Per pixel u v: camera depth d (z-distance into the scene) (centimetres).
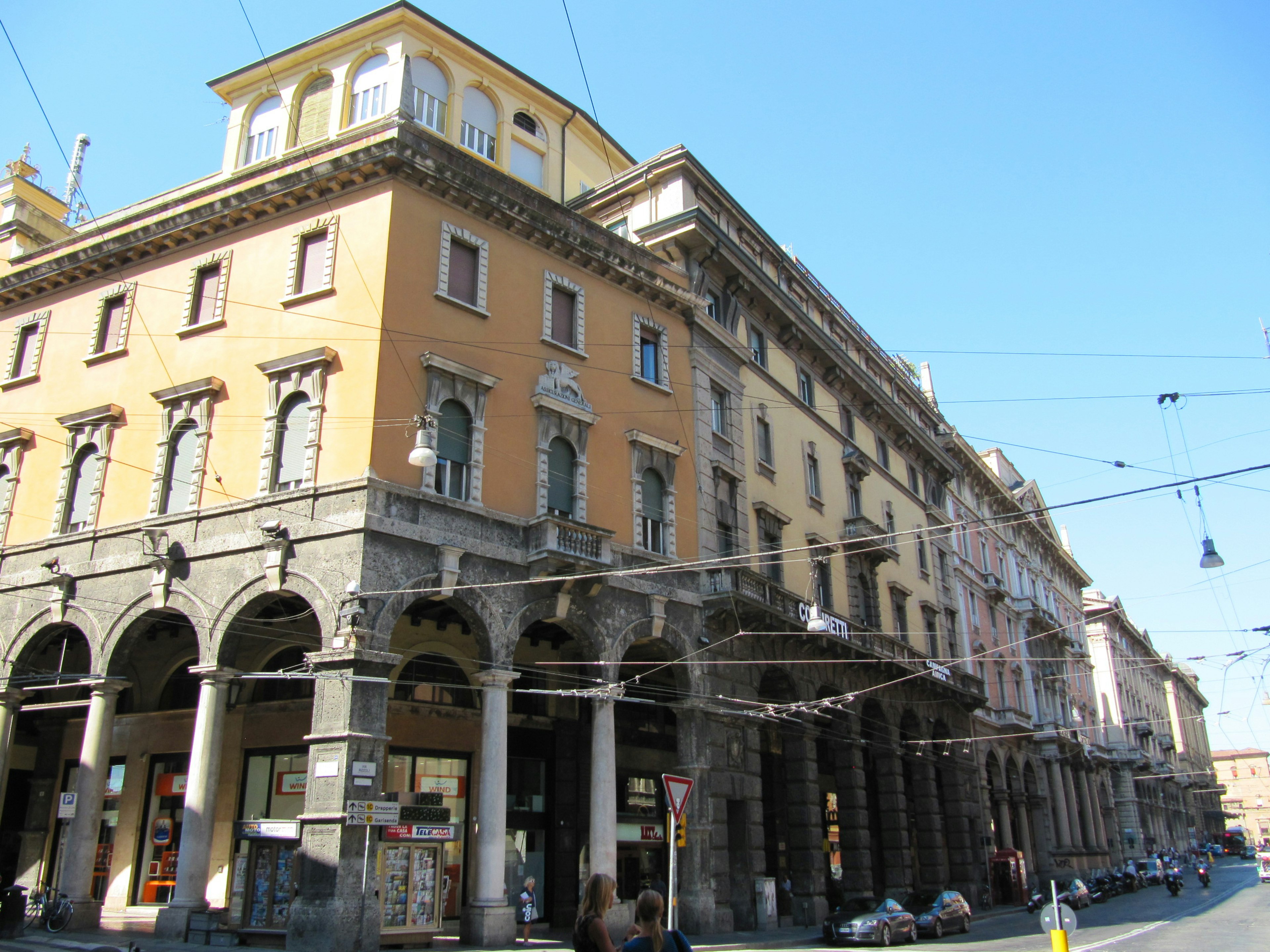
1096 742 7188
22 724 2698
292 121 2909
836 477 3784
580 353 2581
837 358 3866
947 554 4797
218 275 2455
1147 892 5388
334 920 1720
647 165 3216
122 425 2439
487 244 2447
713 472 2925
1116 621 8962
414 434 2144
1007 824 4706
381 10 2902
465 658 2425
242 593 2069
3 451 2617
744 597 2664
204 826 1964
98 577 2294
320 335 2222
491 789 2048
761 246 3622
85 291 2666
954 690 4025
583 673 2659
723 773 2575
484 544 2178
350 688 1869
